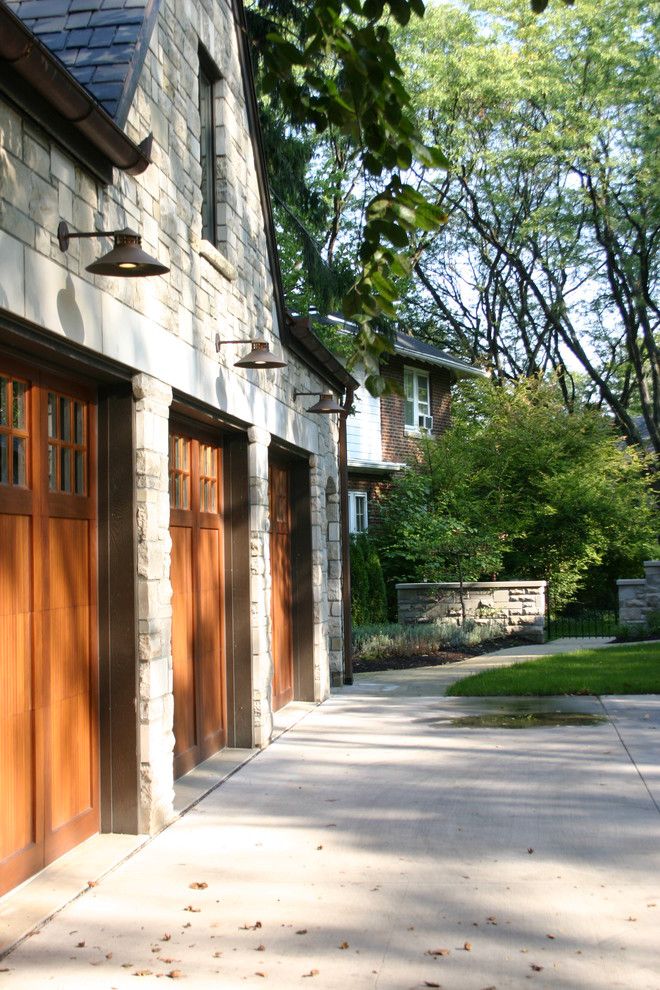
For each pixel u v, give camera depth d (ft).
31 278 15.51
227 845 19.33
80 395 19.71
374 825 20.48
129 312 19.70
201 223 26.37
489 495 74.74
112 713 20.15
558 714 33.32
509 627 63.52
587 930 14.71
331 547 44.32
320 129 14.93
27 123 15.58
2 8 12.89
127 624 20.17
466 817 20.84
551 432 77.41
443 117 98.27
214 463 29.45
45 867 17.69
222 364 26.73
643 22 90.74
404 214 14.90
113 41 19.60
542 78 91.86
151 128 21.34
